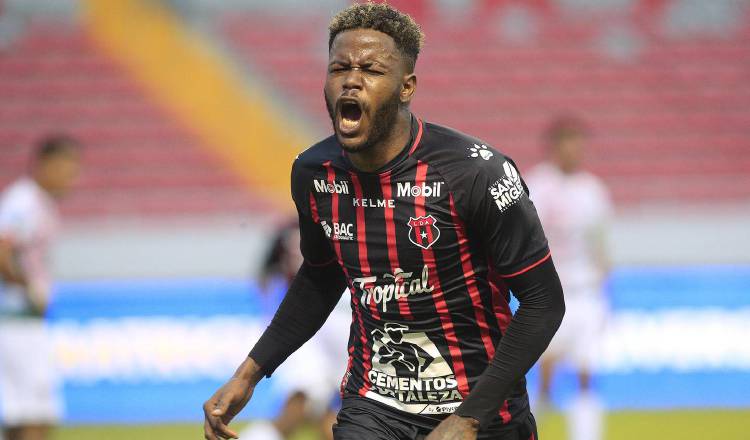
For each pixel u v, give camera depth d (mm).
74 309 32406
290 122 56719
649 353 34000
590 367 29250
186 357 32625
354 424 12664
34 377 24125
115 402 32125
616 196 52219
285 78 58531
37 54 57906
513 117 56750
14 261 23609
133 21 59500
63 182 24422
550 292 11859
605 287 29688
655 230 45250
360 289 12508
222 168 53562
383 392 12766
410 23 11688
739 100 57781
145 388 32312
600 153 54750
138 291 32844
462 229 11898
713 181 53469
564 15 60969
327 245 13188
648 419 32156
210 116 56156
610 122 56531
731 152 55281
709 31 60625
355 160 11922
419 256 11992
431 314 12234
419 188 11828
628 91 58125
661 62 59438
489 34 60344
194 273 42031
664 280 34438
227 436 13062
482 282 12242
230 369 32750
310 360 24156
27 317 24062
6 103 55625
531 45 60031
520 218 11727
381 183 11945
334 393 24281
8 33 58281
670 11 61156
